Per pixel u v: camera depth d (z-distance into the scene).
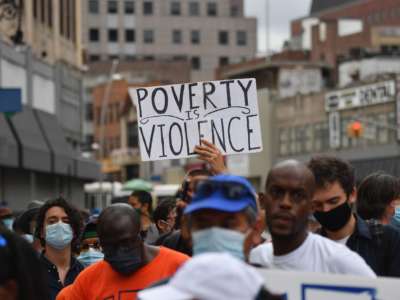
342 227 6.64
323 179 6.53
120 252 6.60
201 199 4.52
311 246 5.62
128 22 127.88
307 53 106.56
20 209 34.50
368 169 67.94
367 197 8.04
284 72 86.25
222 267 3.85
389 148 67.38
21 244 4.29
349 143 71.50
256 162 80.25
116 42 127.62
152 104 8.54
